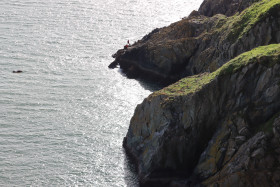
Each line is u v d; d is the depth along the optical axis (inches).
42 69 3846.0
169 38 3848.4
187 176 2294.5
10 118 2994.6
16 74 3713.1
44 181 2358.5
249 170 1994.3
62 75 3754.9
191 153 2304.4
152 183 2330.2
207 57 3324.3
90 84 3602.4
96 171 2459.4
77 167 2487.7
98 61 4099.4
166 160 2319.1
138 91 3516.2
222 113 2236.7
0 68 3809.1
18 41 4441.4
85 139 2770.7
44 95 3361.2
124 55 3917.3
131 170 2476.6
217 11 4315.9
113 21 5241.1
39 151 2625.5
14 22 5007.4
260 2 3093.0
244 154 2041.1
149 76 3759.8
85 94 3412.9
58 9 5629.9
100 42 4554.6
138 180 2391.7
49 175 2409.0
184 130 2304.4
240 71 2190.0
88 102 3280.0
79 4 5920.3
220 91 2242.9
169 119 2329.0
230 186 2046.0
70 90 3469.5
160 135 2331.4
